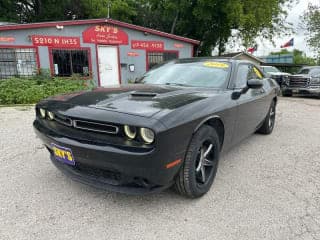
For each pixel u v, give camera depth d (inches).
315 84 469.1
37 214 90.7
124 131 79.4
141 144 78.0
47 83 375.6
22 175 120.0
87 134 85.7
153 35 527.2
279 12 845.8
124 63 507.5
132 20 1042.1
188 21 829.2
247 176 124.0
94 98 99.0
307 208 96.9
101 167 83.9
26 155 144.6
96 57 477.7
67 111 90.5
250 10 745.0
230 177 122.6
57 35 440.1
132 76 519.8
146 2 986.7
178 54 565.3
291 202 100.9
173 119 81.4
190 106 92.7
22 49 422.3
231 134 122.3
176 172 89.3
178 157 85.9
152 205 97.6
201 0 710.5
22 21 945.5
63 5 936.3
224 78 128.3
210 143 104.5
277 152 159.3
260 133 200.8
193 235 81.6
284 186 114.1
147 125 75.8
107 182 87.8
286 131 212.5
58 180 115.5
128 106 87.0
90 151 81.9
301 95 522.9
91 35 465.7
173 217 90.6
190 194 98.3
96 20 459.8
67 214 91.1
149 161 76.9
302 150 163.6
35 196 102.2
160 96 98.9
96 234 81.4
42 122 105.7
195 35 863.1
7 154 145.8
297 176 124.6
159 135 76.1
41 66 436.5
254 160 145.4
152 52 535.2
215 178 121.0
